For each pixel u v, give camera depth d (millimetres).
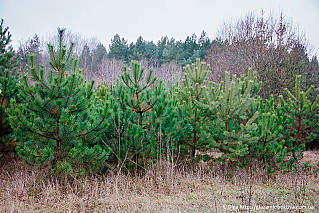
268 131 5590
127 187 4770
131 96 5219
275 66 12133
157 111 5355
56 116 4660
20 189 4461
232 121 5844
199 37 49031
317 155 8812
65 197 4332
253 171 5789
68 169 4449
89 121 4781
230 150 5445
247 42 17531
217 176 5594
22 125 4219
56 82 4434
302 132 6340
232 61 17375
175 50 40938
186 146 6227
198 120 6020
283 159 5840
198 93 6301
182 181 5352
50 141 4629
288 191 4863
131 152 5297
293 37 14797
